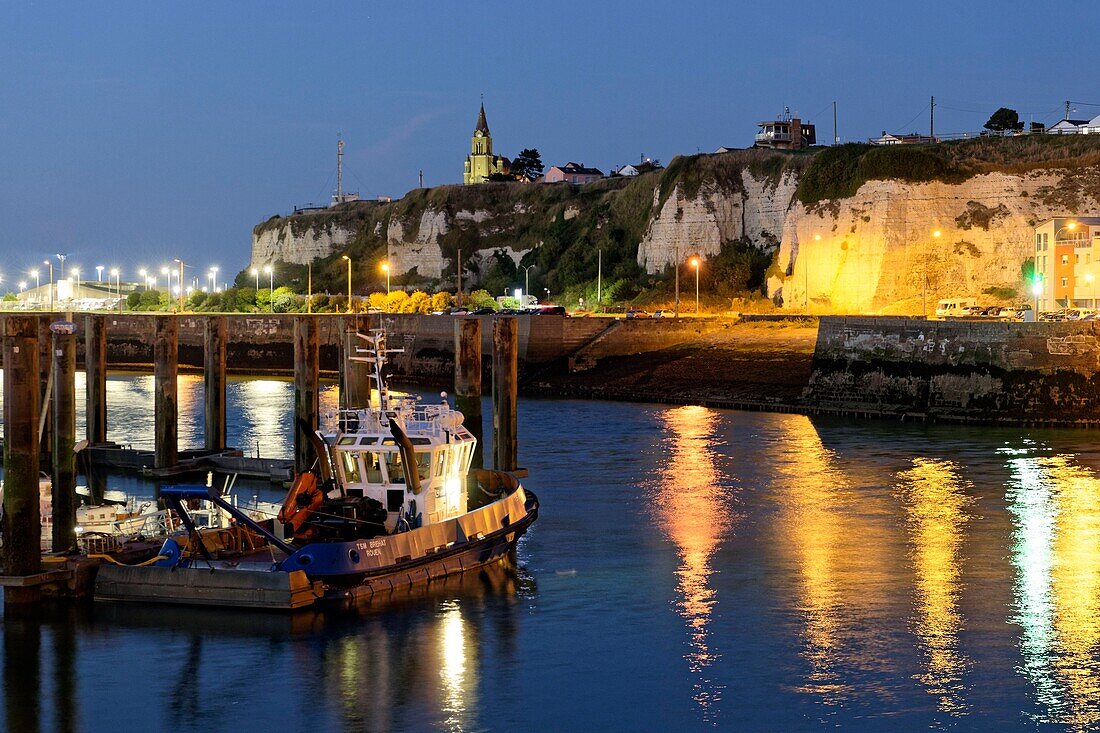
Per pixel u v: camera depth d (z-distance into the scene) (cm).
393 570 3997
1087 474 6431
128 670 3462
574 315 13575
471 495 4994
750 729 3117
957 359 8825
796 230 15062
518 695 3316
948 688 3362
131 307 19800
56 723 3159
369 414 4241
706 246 17038
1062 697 3303
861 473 6519
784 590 4241
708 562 4603
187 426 8600
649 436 8069
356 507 4116
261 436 8056
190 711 3222
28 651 3575
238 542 4091
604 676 3447
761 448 7469
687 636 3762
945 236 13862
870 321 9444
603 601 4097
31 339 3734
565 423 8819
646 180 19100
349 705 3256
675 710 3225
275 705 3253
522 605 4038
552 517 5381
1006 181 13850
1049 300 11388
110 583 3894
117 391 11212
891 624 3872
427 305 16450
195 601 3838
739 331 11969
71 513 4294
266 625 3766
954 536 5028
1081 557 4681
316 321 5869
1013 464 6756
